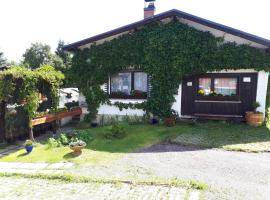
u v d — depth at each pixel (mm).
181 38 13000
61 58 37938
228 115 13219
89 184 6457
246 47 12328
